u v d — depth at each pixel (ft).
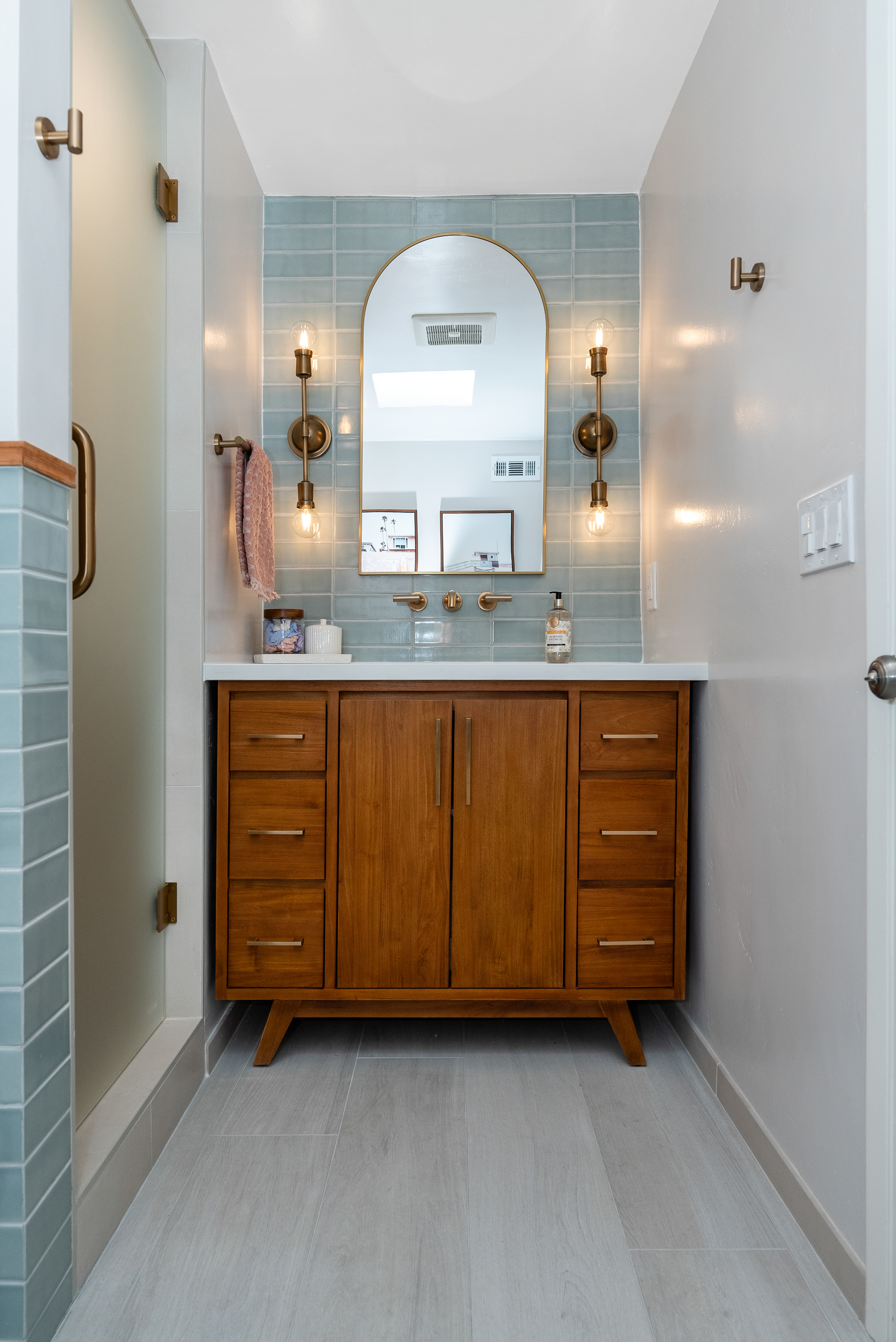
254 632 7.41
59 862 3.41
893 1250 3.28
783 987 4.37
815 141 3.95
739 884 5.08
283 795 5.78
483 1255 3.88
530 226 7.95
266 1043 5.85
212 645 5.98
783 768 4.39
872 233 3.38
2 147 3.09
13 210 3.08
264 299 7.93
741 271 4.91
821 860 3.92
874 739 3.39
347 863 5.79
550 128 6.98
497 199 7.98
